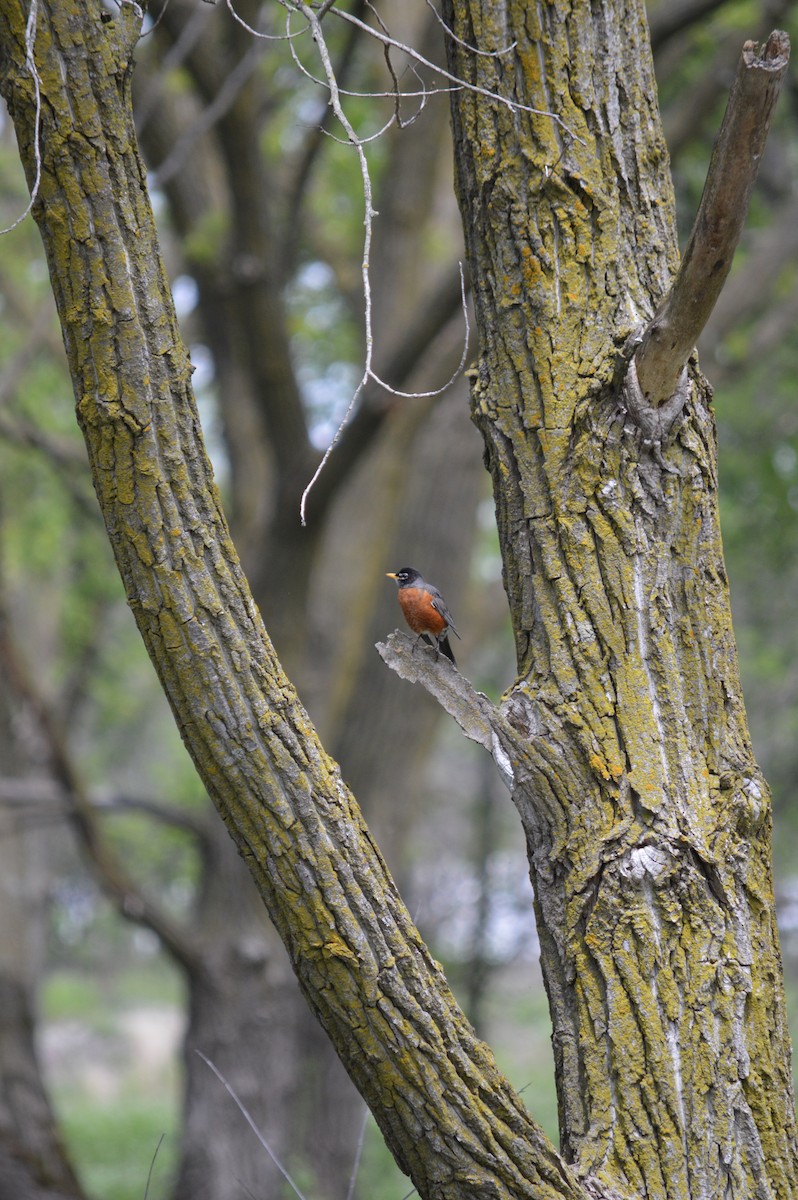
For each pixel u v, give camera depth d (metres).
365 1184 21.11
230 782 5.11
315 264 23.88
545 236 6.33
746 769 5.98
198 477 5.17
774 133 21.97
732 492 23.41
